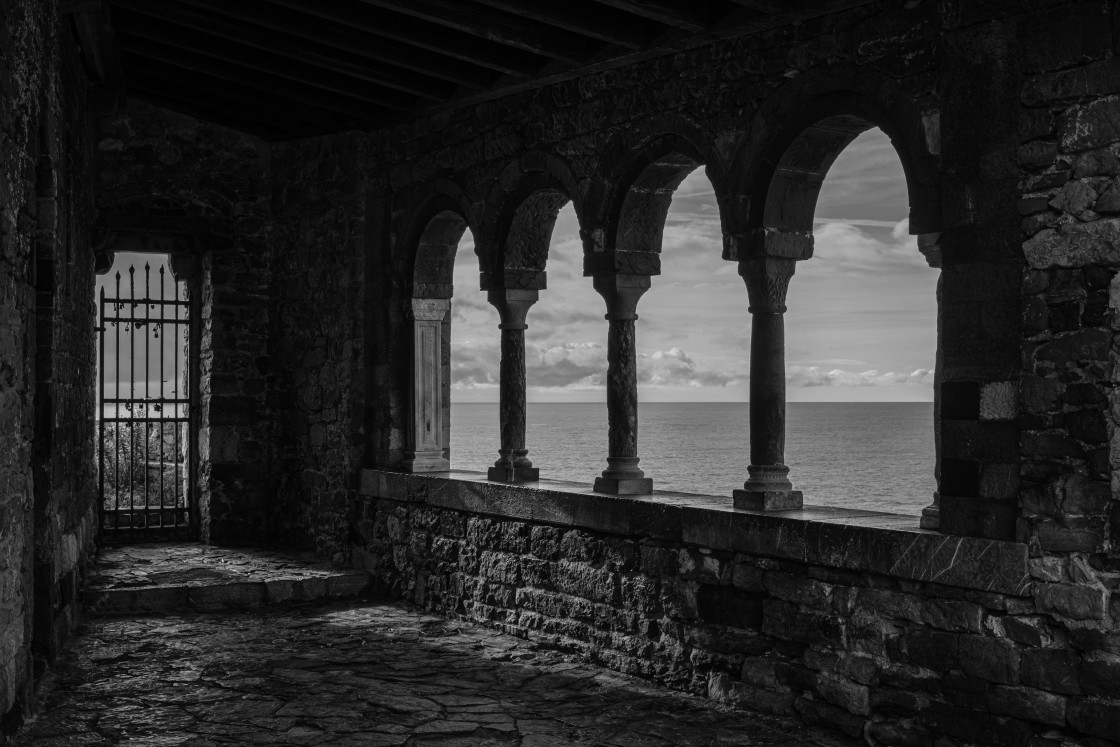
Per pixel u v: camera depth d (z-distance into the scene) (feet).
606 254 23.70
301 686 21.01
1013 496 16.10
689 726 18.85
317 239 32.58
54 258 20.75
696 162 22.74
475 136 27.37
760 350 20.63
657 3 19.63
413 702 20.07
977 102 16.60
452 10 22.08
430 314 29.94
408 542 28.73
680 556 21.06
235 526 34.09
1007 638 16.06
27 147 18.24
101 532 33.65
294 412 33.58
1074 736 15.37
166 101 32.91
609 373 23.82
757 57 20.25
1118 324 15.11
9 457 16.67
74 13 22.44
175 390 34.65
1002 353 16.28
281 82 29.50
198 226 33.55
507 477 26.43
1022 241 16.08
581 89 24.22
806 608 18.74
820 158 20.11
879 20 18.11
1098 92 15.26
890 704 17.47
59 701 19.81
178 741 17.78
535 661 23.00
